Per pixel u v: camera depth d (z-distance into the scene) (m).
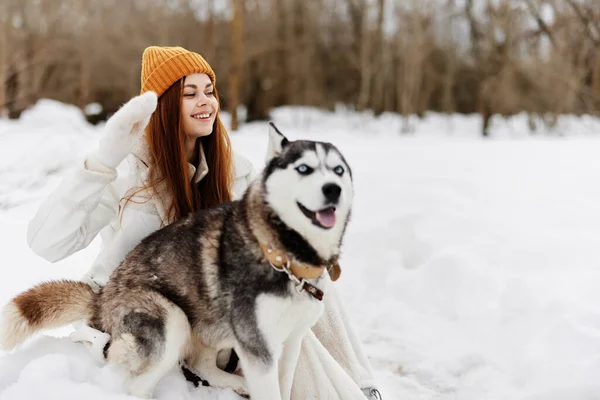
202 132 2.96
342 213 2.44
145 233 2.81
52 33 20.94
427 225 5.17
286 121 22.03
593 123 21.88
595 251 4.48
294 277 2.33
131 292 2.47
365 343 3.77
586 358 3.08
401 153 10.82
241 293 2.36
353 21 24.52
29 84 20.55
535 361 3.20
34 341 2.63
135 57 20.91
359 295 4.48
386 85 25.23
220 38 21.20
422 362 3.49
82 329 2.50
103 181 2.42
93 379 2.35
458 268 4.30
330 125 21.75
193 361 2.74
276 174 2.35
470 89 25.86
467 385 3.22
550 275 4.21
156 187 2.80
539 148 11.24
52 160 6.73
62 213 2.40
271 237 2.32
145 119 2.37
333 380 2.72
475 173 8.12
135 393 2.35
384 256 4.90
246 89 22.11
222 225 2.51
